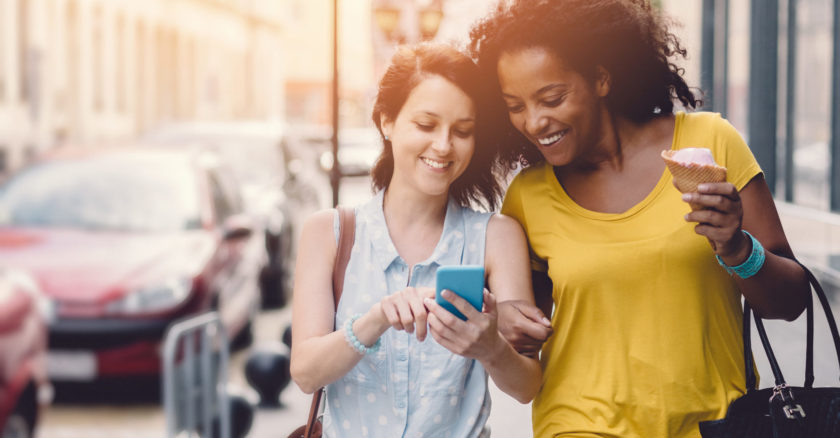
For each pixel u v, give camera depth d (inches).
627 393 105.5
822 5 270.8
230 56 1734.7
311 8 2367.1
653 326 105.0
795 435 101.7
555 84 103.7
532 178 112.2
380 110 103.0
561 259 107.5
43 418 265.7
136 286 274.4
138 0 1259.8
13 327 196.7
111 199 320.2
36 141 938.1
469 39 107.6
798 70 294.8
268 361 289.0
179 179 332.5
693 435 105.3
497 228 105.7
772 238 106.3
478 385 101.4
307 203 487.8
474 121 101.2
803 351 171.9
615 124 108.4
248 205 419.8
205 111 1579.7
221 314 303.3
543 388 110.1
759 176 107.0
